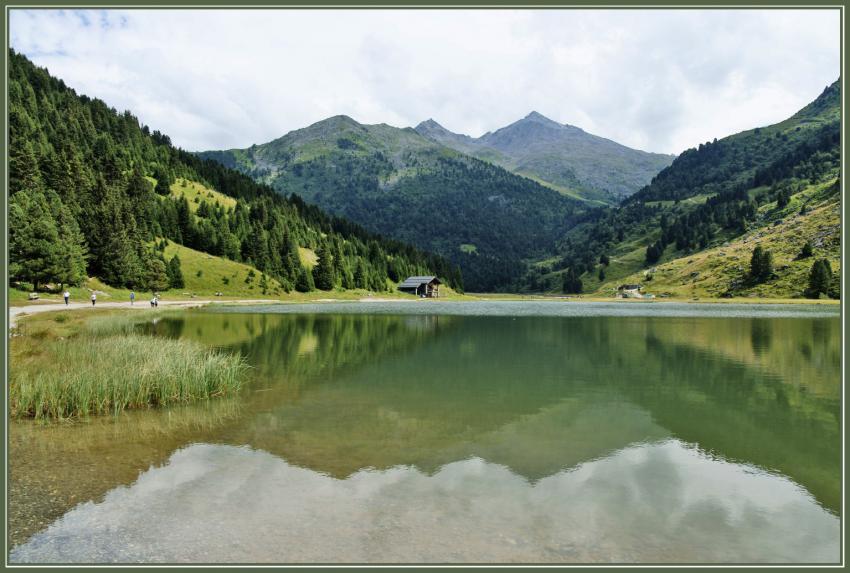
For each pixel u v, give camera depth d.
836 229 170.62
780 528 10.44
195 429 17.31
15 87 166.00
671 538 9.91
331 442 15.94
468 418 19.05
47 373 21.22
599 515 10.88
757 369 30.75
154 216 141.38
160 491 11.90
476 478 12.98
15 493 11.73
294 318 72.81
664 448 15.72
